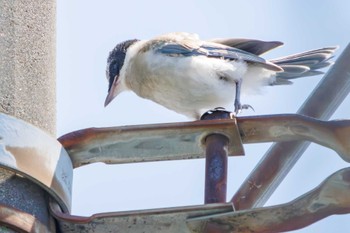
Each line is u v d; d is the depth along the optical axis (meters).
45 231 7.11
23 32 8.27
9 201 7.05
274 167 8.63
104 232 7.18
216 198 7.98
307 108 8.72
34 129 7.37
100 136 8.12
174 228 7.02
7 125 7.21
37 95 8.09
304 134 8.18
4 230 6.82
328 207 6.57
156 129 8.16
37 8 8.52
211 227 6.89
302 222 6.68
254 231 6.80
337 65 8.70
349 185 6.38
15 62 8.05
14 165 7.09
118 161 8.51
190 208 6.75
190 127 8.24
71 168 7.89
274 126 8.23
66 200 7.54
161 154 8.55
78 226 7.19
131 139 8.27
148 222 6.98
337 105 8.75
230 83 13.59
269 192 8.66
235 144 8.52
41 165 7.30
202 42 13.70
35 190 7.27
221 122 8.26
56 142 7.61
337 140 7.91
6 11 8.26
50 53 8.50
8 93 7.86
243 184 8.72
